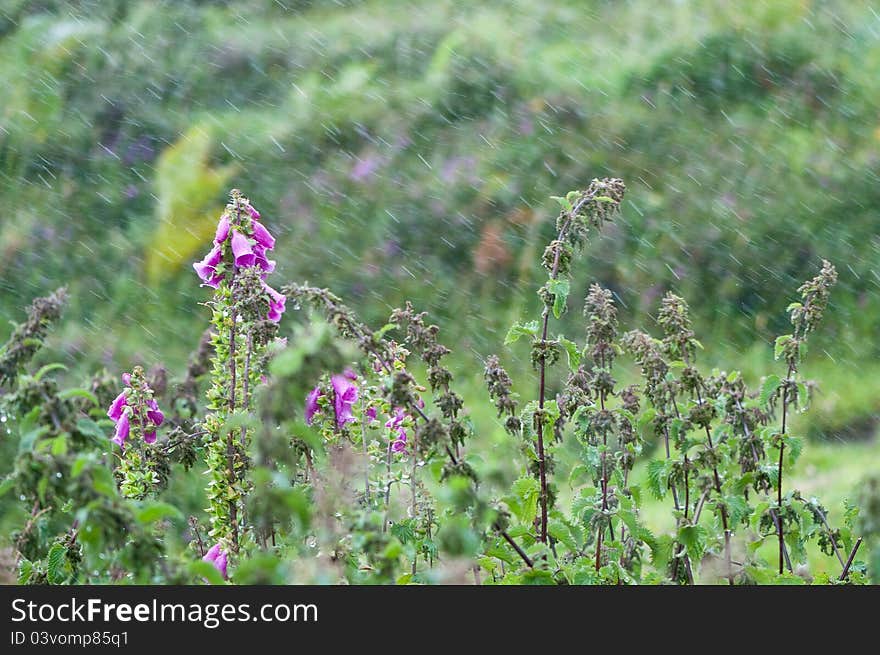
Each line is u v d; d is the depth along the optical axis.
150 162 17.41
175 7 20.58
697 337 14.01
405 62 19.00
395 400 3.27
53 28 20.12
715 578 3.70
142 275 15.52
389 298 14.84
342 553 3.29
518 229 15.38
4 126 18.08
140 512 2.75
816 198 15.36
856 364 13.30
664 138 16.52
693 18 19.12
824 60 17.81
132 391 3.91
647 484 4.01
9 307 15.00
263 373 3.72
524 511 3.85
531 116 17.16
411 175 16.38
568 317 14.09
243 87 18.70
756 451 3.72
